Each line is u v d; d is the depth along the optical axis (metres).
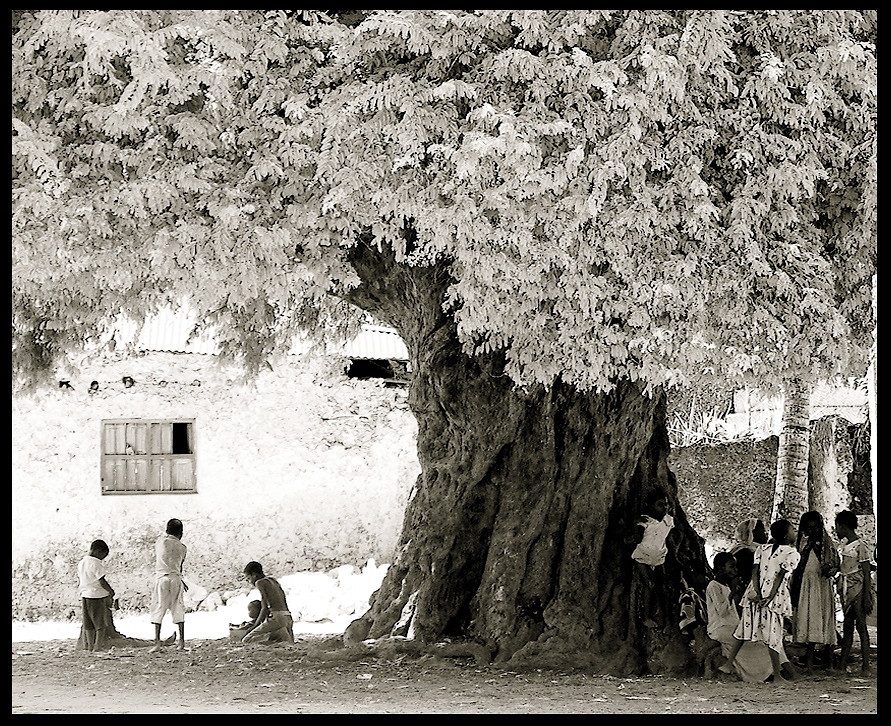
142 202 10.55
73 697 11.73
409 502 14.88
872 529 22.62
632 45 10.95
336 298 15.32
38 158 10.44
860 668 13.80
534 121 10.46
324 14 11.07
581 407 13.81
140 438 21.00
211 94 10.52
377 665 13.37
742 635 12.63
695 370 11.34
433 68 10.91
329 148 10.58
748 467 27.03
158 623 15.93
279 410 21.64
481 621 13.80
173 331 21.06
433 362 13.62
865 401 23.45
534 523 13.90
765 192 10.92
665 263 10.81
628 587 13.78
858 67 11.16
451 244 10.66
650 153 10.64
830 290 11.44
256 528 21.30
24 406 20.44
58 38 10.59
